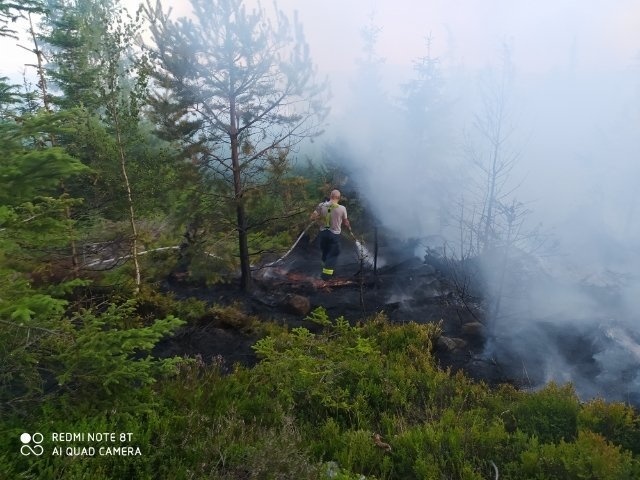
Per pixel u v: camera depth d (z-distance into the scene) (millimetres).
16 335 3398
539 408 4441
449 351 6234
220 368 5457
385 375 5180
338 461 3756
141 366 3703
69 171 3018
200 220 7566
